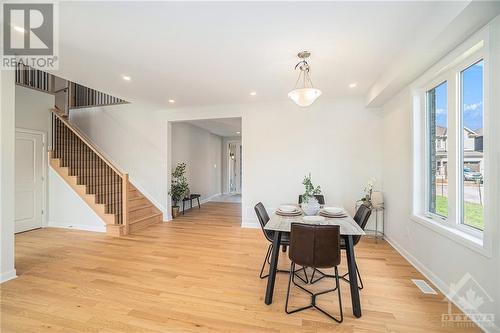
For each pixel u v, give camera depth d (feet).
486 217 5.91
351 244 6.95
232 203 25.55
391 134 12.19
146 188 18.04
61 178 15.55
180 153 21.01
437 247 8.07
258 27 7.03
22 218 14.52
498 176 5.64
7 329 5.91
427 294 7.61
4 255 8.24
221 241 12.89
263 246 12.10
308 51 8.50
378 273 9.09
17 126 14.33
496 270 5.67
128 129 18.39
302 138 15.02
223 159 32.32
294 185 15.15
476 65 6.87
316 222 7.66
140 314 6.55
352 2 5.95
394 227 11.94
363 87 12.55
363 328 6.07
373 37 7.56
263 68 9.99
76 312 6.61
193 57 8.98
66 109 19.80
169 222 17.24
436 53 7.35
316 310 6.81
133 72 10.43
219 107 16.40
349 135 14.33
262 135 15.65
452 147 7.71
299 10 6.24
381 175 13.80
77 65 9.71
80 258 10.44
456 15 5.56
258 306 6.97
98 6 6.11
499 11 5.42
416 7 6.16
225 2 5.93
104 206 14.67
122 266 9.63
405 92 10.44
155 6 6.11
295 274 9.04
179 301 7.18
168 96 14.10
